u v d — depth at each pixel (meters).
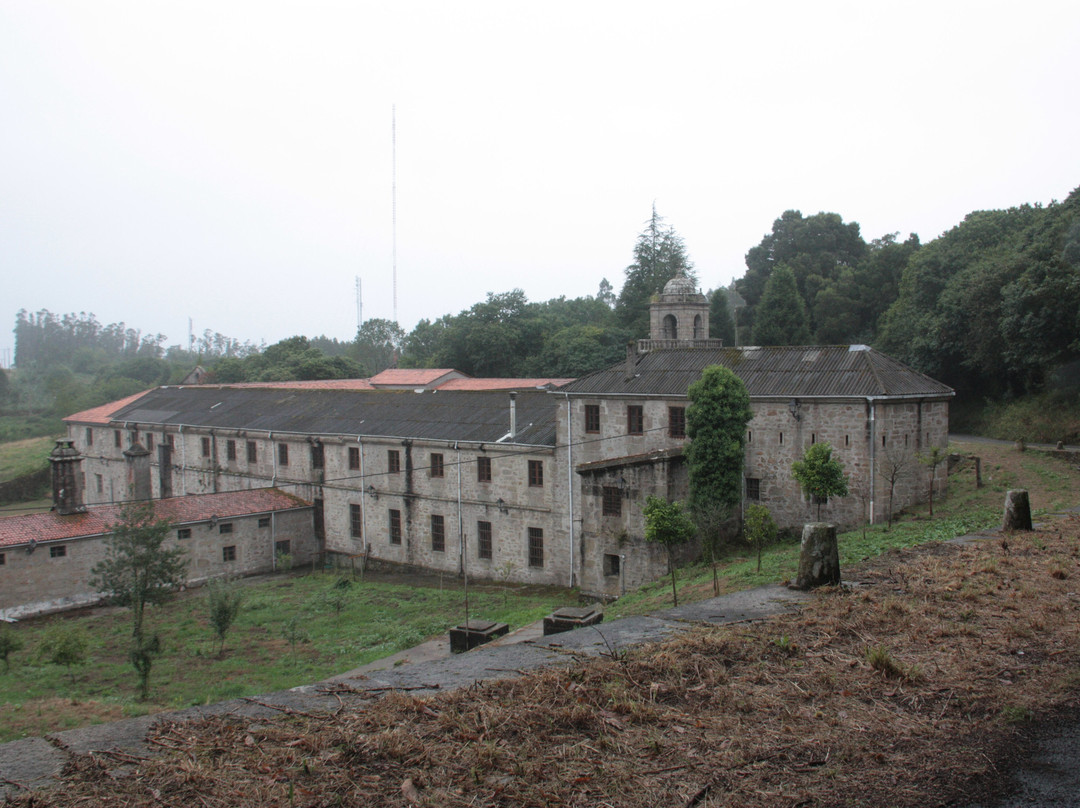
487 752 6.52
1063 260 38.84
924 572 13.20
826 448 24.69
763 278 80.62
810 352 30.98
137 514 28.84
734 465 28.12
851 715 7.47
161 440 56.28
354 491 42.84
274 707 7.69
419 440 39.53
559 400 34.91
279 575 41.91
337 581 38.06
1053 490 27.92
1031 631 9.94
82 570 35.16
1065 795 5.95
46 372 167.38
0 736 16.95
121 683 23.39
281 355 97.31
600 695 7.84
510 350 82.38
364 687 8.26
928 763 6.51
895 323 57.84
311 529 44.50
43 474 73.75
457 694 7.82
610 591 29.50
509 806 5.75
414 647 24.98
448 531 38.84
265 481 48.06
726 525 29.34
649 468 28.11
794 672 8.58
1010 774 6.32
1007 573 13.02
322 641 27.80
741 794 5.97
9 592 33.16
